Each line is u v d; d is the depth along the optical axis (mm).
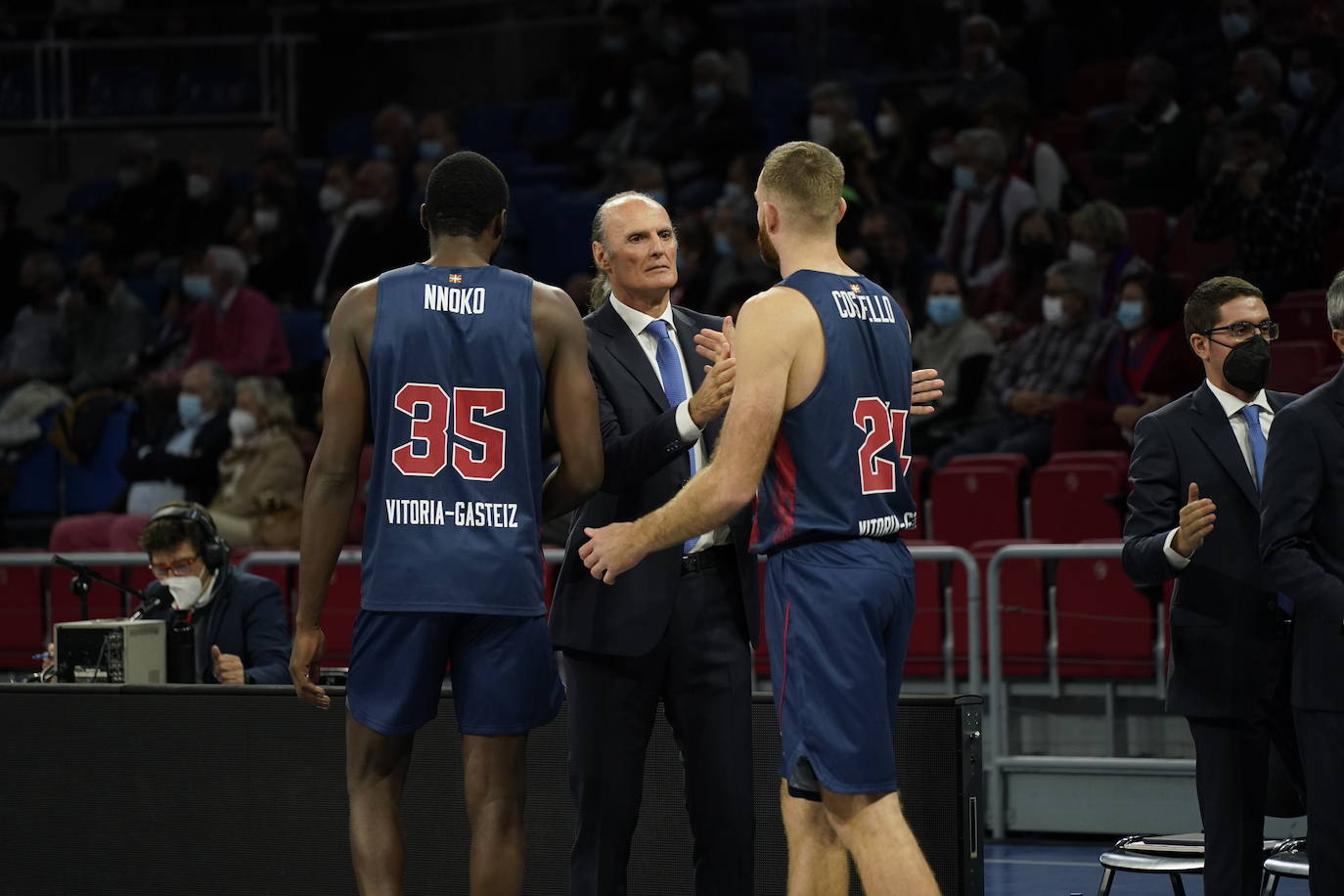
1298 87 20250
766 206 7555
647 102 25516
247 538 17328
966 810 8375
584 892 8031
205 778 9438
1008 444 16672
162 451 18484
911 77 25969
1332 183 19406
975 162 20062
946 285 17859
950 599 14289
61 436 21484
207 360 21078
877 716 7098
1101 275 18219
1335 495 8016
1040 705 14656
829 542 7176
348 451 7402
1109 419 16344
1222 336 8891
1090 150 22922
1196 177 20375
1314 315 16922
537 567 7355
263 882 9320
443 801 9164
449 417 7246
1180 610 8938
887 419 7359
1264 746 8820
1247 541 8781
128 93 30156
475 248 7516
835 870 7586
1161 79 20953
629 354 8297
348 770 7551
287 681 10648
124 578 16953
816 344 7188
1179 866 8977
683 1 26234
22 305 26531
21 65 30266
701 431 7973
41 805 9664
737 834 8008
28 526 21797
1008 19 25266
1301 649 8148
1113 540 14969
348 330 7367
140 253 27328
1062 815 13844
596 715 8023
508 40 29219
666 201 23609
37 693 9688
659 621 7938
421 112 29562
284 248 24828
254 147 29734
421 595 7160
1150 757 13961
